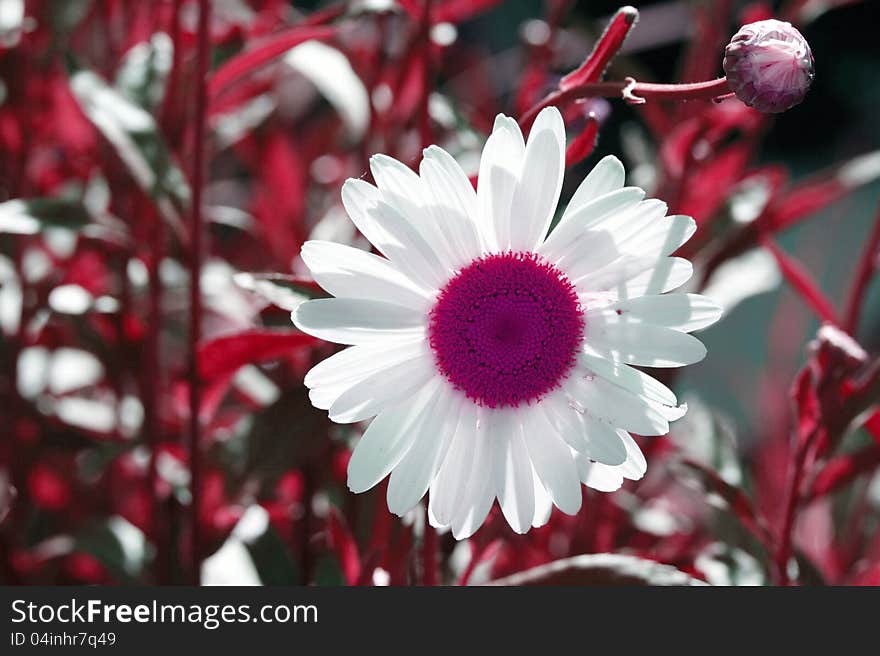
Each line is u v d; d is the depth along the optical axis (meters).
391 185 0.31
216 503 0.39
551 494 0.32
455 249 0.32
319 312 0.31
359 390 0.32
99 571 0.44
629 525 0.47
